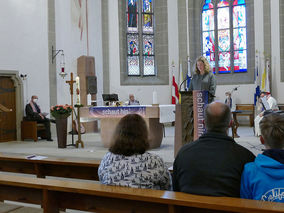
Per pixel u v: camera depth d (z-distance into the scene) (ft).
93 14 44.70
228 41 47.73
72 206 9.04
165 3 48.55
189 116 16.65
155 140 25.58
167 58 48.55
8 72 33.32
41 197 9.77
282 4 43.47
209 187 6.87
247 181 6.69
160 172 8.09
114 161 8.11
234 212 6.66
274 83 43.98
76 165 12.54
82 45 42.50
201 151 7.13
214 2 48.19
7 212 9.50
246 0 46.19
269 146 6.68
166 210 7.74
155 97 24.30
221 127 7.37
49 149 26.94
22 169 14.35
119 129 8.21
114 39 46.57
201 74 17.63
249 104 44.32
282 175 6.26
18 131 34.37
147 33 49.34
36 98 34.37
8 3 33.58
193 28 48.39
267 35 44.27
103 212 8.62
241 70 47.06
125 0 47.96
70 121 39.42
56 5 38.47
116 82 46.68
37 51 36.35
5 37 33.27
